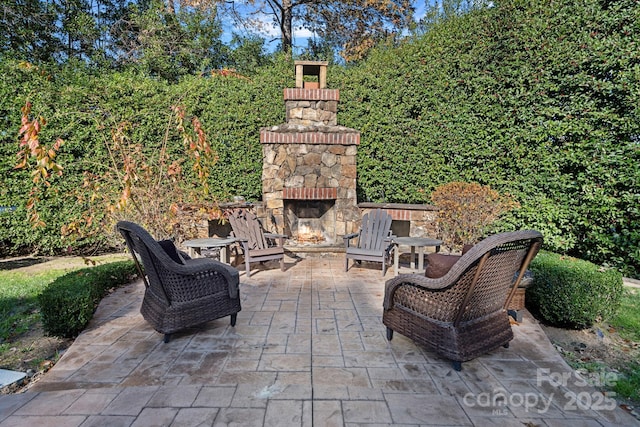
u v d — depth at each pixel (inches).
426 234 243.8
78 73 254.4
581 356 110.3
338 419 75.0
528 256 101.0
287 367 96.7
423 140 254.5
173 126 248.2
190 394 83.6
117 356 102.9
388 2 460.1
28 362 105.8
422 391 85.7
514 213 223.9
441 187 219.5
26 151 142.3
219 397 82.6
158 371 94.5
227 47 473.7
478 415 76.8
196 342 111.9
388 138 265.6
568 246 202.8
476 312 97.8
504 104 221.6
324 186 234.4
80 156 237.0
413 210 245.3
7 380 92.5
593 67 185.8
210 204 209.2
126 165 171.5
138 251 113.2
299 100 243.0
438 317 96.9
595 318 126.6
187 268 109.6
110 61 399.9
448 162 252.8
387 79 263.9
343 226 238.5
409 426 73.0
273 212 230.8
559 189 205.5
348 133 232.5
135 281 181.0
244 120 265.1
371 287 170.9
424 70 250.1
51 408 78.4
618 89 175.8
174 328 110.0
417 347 109.3
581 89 192.4
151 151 247.0
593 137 189.8
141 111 245.1
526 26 208.5
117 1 461.7
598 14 183.3
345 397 82.9
